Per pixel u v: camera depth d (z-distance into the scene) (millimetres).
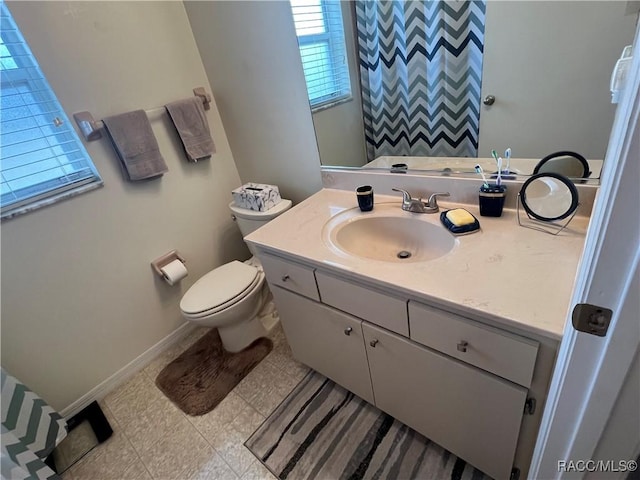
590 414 525
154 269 1801
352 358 1256
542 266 845
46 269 1429
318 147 1597
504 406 865
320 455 1301
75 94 1380
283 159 1784
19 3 1197
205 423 1496
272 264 1274
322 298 1182
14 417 1279
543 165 1052
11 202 1328
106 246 1596
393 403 1240
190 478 1305
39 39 1260
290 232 1262
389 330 1034
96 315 1628
